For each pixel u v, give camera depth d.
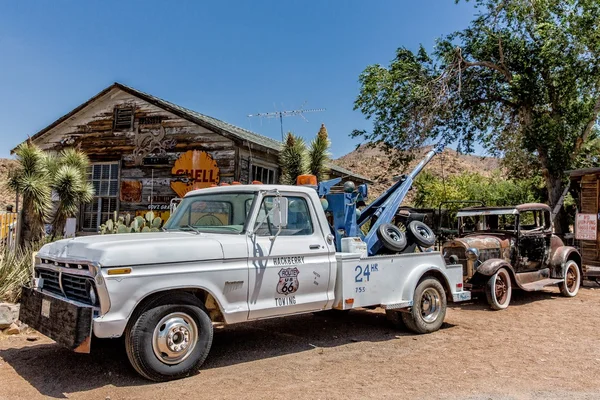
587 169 13.15
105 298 4.24
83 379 4.57
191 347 4.74
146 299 4.55
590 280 12.51
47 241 9.33
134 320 4.46
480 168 42.75
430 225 12.87
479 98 18.83
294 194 5.77
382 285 6.33
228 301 4.95
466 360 5.42
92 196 13.12
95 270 4.27
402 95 17.67
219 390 4.33
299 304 5.50
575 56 15.62
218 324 7.14
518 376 4.85
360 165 46.34
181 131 13.82
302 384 4.54
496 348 5.98
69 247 4.86
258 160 14.34
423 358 5.50
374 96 17.78
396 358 5.48
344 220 6.43
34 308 4.95
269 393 4.27
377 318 7.77
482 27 17.77
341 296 5.84
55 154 14.48
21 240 10.84
